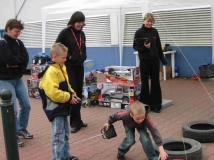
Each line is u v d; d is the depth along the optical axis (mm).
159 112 6211
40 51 12039
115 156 4387
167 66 9633
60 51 3805
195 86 8438
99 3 6941
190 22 9305
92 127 5594
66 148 4102
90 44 11195
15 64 4605
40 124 5934
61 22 11445
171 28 9609
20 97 4883
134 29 10227
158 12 9703
